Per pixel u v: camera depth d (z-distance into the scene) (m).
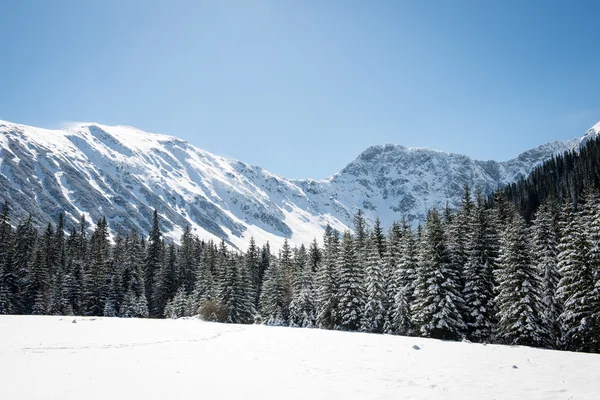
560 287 36.53
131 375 15.83
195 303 78.12
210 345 25.17
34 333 27.62
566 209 41.59
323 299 58.91
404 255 49.84
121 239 115.88
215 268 87.06
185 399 12.49
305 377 15.96
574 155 146.50
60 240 105.81
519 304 37.50
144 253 110.50
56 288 79.94
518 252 38.75
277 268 79.00
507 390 13.85
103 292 84.25
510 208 55.59
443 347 25.75
